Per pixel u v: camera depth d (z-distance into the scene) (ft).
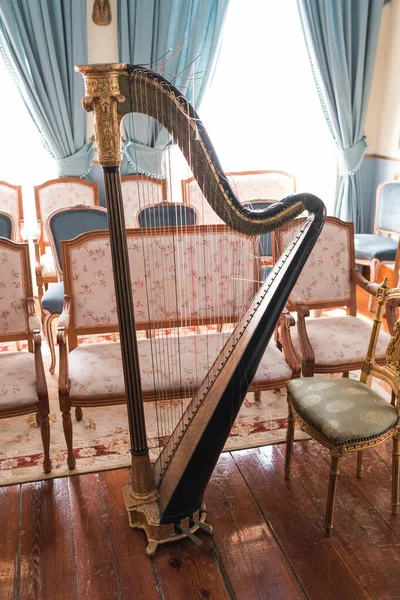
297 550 6.72
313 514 7.29
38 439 9.00
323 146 17.38
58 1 13.78
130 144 14.75
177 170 15.70
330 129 16.66
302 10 15.25
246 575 6.36
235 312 9.68
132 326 5.85
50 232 11.94
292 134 17.28
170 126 5.11
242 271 9.61
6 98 15.33
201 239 9.44
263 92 16.75
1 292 8.82
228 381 6.35
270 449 8.63
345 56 15.70
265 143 17.24
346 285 10.24
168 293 9.48
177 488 6.45
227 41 16.10
